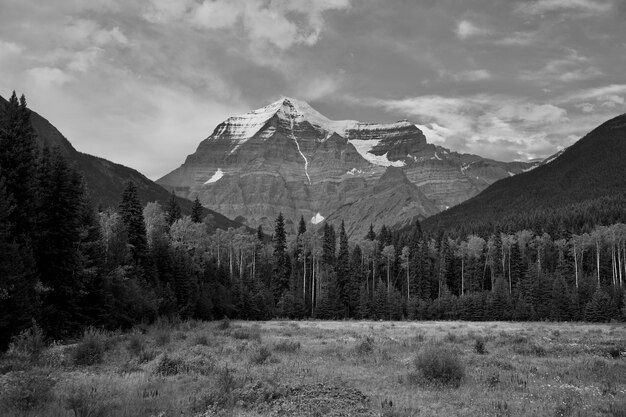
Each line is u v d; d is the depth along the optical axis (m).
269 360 26.14
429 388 19.02
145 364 23.73
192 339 37.47
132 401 15.52
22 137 40.00
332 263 131.38
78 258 44.84
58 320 42.78
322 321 96.81
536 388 19.20
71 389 16.91
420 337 43.12
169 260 77.62
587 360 27.56
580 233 142.38
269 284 128.62
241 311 97.25
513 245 135.75
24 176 39.78
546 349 33.34
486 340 41.94
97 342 25.62
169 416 13.82
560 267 123.75
